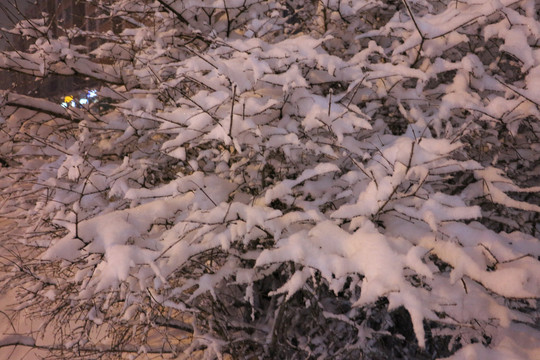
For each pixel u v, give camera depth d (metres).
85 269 2.25
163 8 3.42
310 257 1.84
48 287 2.96
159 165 2.98
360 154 2.33
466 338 2.17
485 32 2.72
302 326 2.99
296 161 2.54
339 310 2.92
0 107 3.27
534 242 2.15
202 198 2.40
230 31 3.42
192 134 2.30
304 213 2.19
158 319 2.77
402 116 3.10
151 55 3.21
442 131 2.72
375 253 1.70
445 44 2.73
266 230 2.16
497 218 2.74
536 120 2.89
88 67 3.53
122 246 1.86
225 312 2.96
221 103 2.21
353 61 2.80
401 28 2.92
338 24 3.39
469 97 2.63
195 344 2.77
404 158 2.09
